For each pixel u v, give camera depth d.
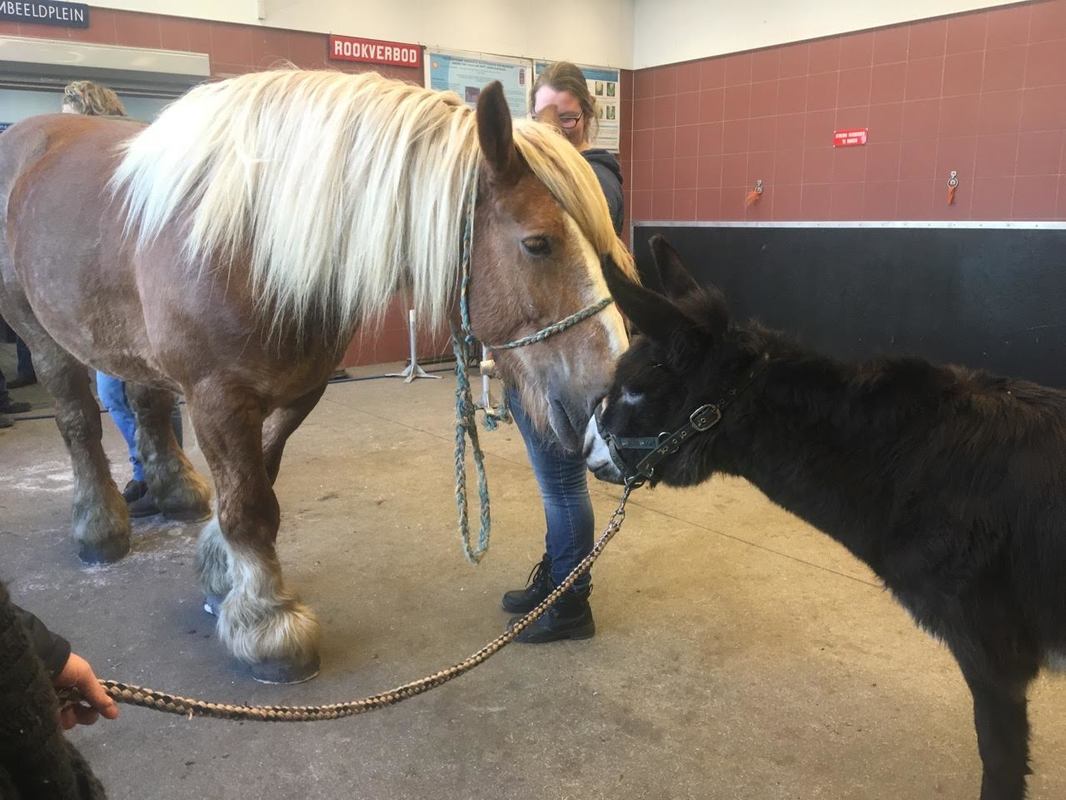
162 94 5.17
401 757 1.84
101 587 2.68
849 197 5.68
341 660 2.24
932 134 5.19
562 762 1.82
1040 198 4.79
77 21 4.75
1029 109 4.75
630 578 2.74
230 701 2.04
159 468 3.20
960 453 1.38
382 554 2.93
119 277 2.08
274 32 5.45
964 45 4.95
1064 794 1.69
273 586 2.12
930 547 1.39
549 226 1.67
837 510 1.52
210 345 1.88
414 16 5.97
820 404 1.49
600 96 6.88
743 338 1.57
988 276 3.39
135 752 1.86
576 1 6.66
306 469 3.88
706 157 6.59
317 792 1.73
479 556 2.04
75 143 2.40
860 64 5.46
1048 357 3.28
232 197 1.79
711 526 3.19
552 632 2.31
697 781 1.75
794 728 1.93
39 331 2.64
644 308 1.50
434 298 1.78
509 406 2.20
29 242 2.30
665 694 2.07
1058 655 1.37
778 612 2.50
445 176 1.73
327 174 1.76
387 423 4.71
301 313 1.83
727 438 1.58
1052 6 4.56
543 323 1.73
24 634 0.65
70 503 3.43
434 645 2.32
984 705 1.43
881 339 3.79
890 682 2.11
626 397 1.61
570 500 2.23
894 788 1.72
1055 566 1.29
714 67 6.39
